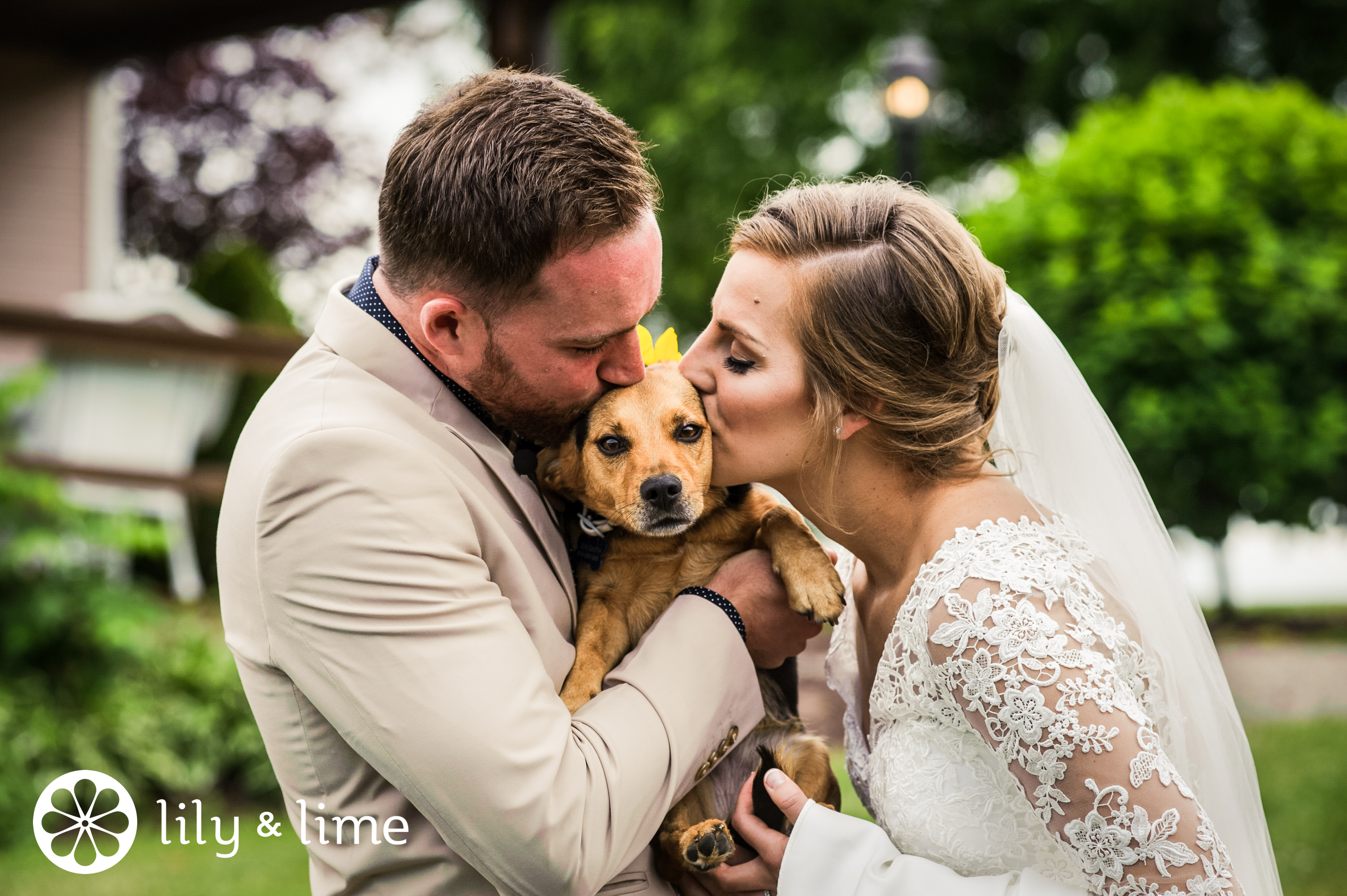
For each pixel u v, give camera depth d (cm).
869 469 186
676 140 1422
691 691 171
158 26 787
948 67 1410
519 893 149
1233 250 747
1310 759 583
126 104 1326
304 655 152
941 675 163
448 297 169
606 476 213
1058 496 194
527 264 163
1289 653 930
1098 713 151
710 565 220
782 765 211
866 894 166
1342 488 805
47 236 887
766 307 183
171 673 546
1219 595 1241
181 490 625
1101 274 737
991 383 192
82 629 532
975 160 1466
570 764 152
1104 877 151
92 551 575
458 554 156
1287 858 452
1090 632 160
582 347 174
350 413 163
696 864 182
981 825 167
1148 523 192
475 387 179
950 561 167
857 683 212
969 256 184
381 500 152
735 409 187
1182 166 766
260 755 526
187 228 1380
